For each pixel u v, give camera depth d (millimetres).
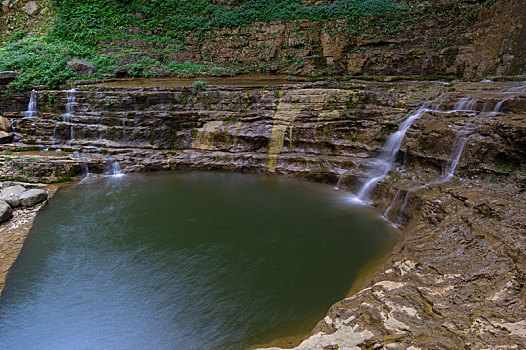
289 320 6121
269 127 14516
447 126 10203
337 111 13867
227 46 24000
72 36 23250
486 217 7309
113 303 6727
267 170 13992
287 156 13852
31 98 16453
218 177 13820
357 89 14836
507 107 9992
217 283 7219
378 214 10219
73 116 15352
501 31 16188
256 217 10273
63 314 6480
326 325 5383
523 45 15141
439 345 4332
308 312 6297
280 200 11500
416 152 10836
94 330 6074
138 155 14609
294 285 7082
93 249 8672
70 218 10422
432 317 5043
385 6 22500
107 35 23766
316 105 14391
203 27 24859
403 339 4551
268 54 23031
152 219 10281
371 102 13969
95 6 24781
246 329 5945
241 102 15281
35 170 13109
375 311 5285
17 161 13195
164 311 6461
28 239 9227
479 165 9000
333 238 8930
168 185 13055
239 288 7039
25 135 15523
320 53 21891
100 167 14031
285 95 14883
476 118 9805
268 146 14484
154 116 15141
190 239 9055
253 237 9102
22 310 6605
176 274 7562
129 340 5836
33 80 17438
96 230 9656
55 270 7828
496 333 4414
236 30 24234
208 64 23500
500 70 15867
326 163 12992
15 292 7109
